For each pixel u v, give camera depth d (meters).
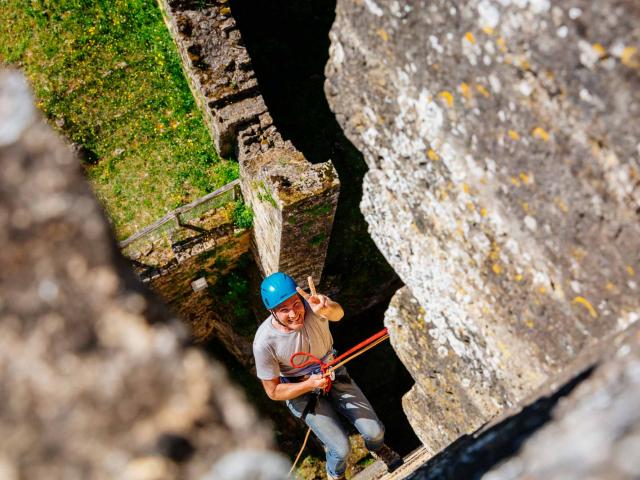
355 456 8.80
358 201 9.58
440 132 3.15
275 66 10.12
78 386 1.60
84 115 9.82
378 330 10.39
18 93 1.89
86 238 1.73
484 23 2.59
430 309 4.07
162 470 1.53
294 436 10.58
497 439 2.13
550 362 3.27
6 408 1.58
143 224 9.27
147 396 1.61
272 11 10.34
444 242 3.57
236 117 8.41
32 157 1.79
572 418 1.83
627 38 2.17
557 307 3.07
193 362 1.69
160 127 9.72
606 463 1.60
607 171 2.50
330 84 3.68
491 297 3.44
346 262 9.42
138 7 10.22
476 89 2.81
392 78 3.23
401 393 10.02
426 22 2.84
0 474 1.50
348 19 3.27
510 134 2.79
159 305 1.84
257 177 7.99
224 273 9.61
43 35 10.16
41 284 1.67
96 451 1.55
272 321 4.84
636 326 2.29
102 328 1.66
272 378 4.95
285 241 7.92
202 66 8.57
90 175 9.54
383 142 3.59
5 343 1.63
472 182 3.14
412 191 3.59
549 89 2.51
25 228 1.71
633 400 1.72
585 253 2.78
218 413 1.65
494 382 3.82
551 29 2.37
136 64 10.02
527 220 2.96
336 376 5.37
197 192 9.36
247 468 1.57
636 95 2.25
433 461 2.52
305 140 9.76
